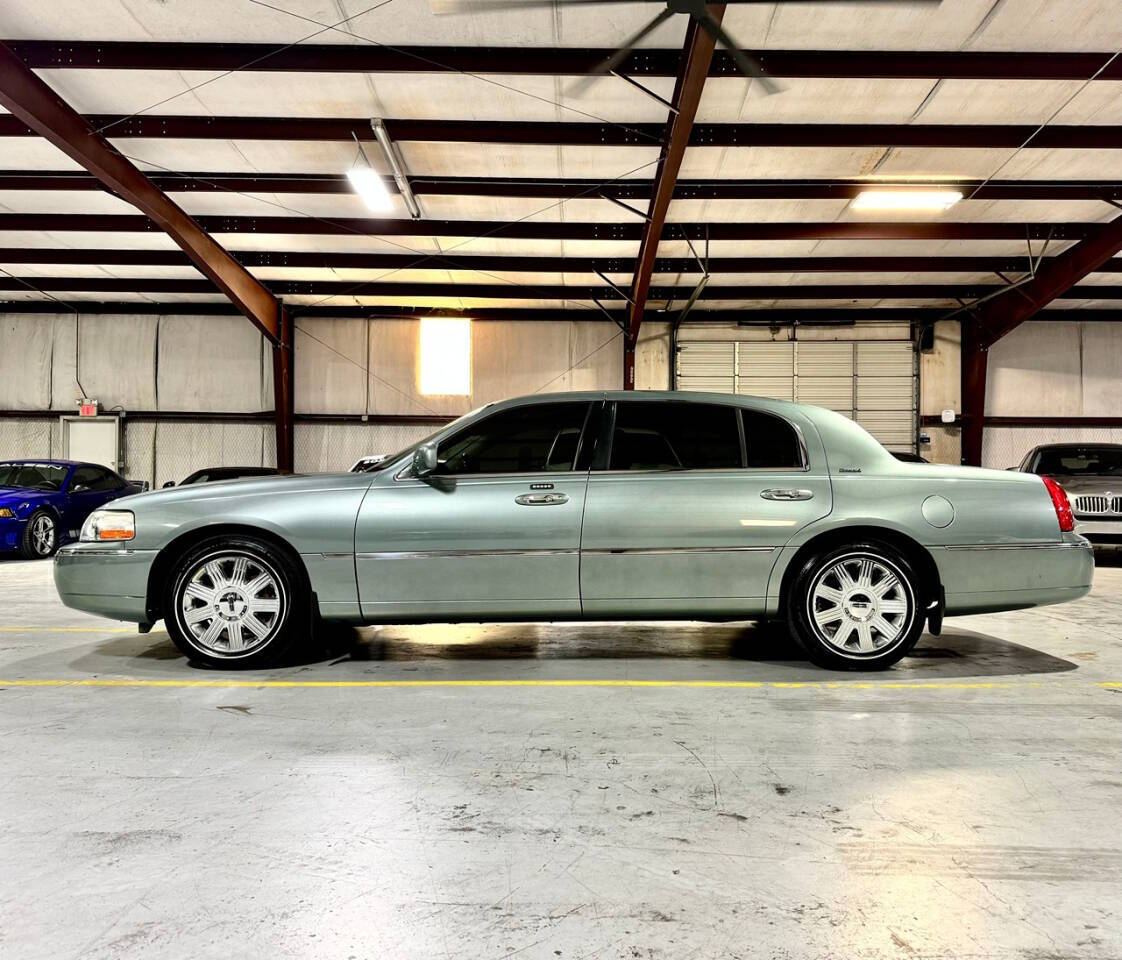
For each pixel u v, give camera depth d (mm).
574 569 3629
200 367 15914
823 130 8680
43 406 15961
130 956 1444
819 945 1486
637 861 1817
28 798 2178
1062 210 11133
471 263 13289
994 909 1616
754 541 3639
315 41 7340
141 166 9875
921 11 6723
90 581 3699
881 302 15406
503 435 3775
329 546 3631
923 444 15805
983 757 2521
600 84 7824
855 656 3686
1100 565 9148
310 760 2488
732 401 3842
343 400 15875
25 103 7605
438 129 8703
